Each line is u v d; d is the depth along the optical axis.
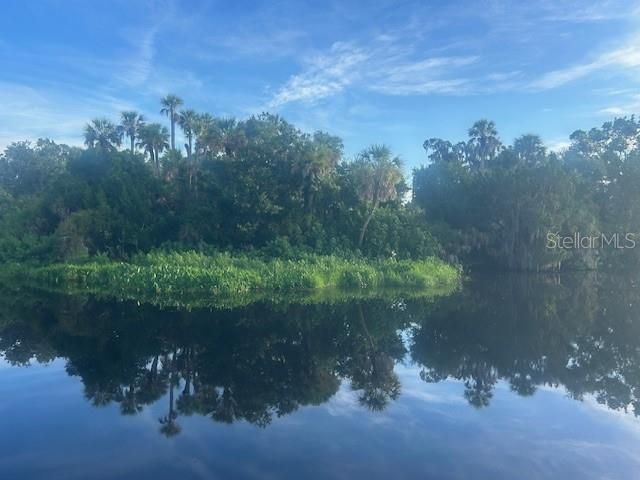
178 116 47.84
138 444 6.80
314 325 16.98
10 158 64.19
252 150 41.22
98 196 41.09
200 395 9.23
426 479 5.80
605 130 58.72
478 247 48.56
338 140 43.31
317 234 39.19
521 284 34.78
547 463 6.31
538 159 55.62
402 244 40.16
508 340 15.01
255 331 15.74
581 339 15.16
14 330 15.72
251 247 38.09
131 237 38.78
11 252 37.34
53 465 6.11
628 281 37.69
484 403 8.81
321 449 6.66
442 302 23.70
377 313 19.95
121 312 19.20
